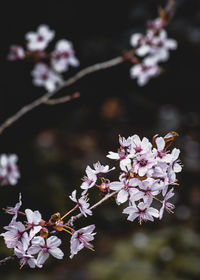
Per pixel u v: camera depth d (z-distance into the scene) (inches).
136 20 421.1
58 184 282.8
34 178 280.2
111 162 340.8
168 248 235.1
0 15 350.6
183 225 297.0
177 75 423.2
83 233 54.4
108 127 405.1
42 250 53.5
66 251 241.9
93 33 415.8
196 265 219.3
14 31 356.2
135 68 137.3
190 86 424.2
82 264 237.9
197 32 420.2
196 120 418.6
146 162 54.4
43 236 53.9
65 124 391.5
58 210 264.1
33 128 357.7
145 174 55.7
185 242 238.5
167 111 426.0
